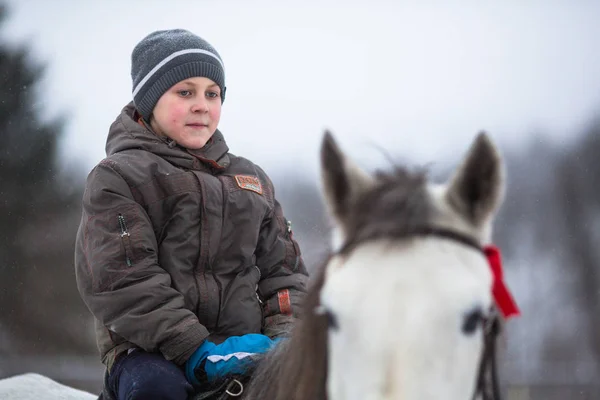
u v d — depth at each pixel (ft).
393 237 8.24
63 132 86.58
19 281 77.41
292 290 13.93
